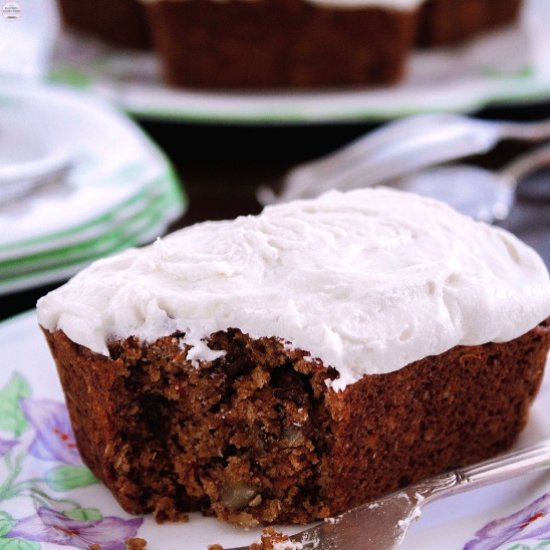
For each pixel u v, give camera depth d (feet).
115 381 1.77
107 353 1.74
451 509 1.76
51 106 2.43
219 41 2.59
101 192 2.20
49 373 1.93
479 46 2.80
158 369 1.77
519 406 1.86
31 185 2.19
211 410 1.79
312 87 2.63
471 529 1.70
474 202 2.35
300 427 1.72
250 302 1.72
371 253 1.83
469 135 2.41
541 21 2.92
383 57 2.61
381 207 1.90
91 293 1.79
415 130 2.42
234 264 1.80
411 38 2.63
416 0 2.59
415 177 2.43
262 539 1.69
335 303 1.71
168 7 2.56
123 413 1.80
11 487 1.80
